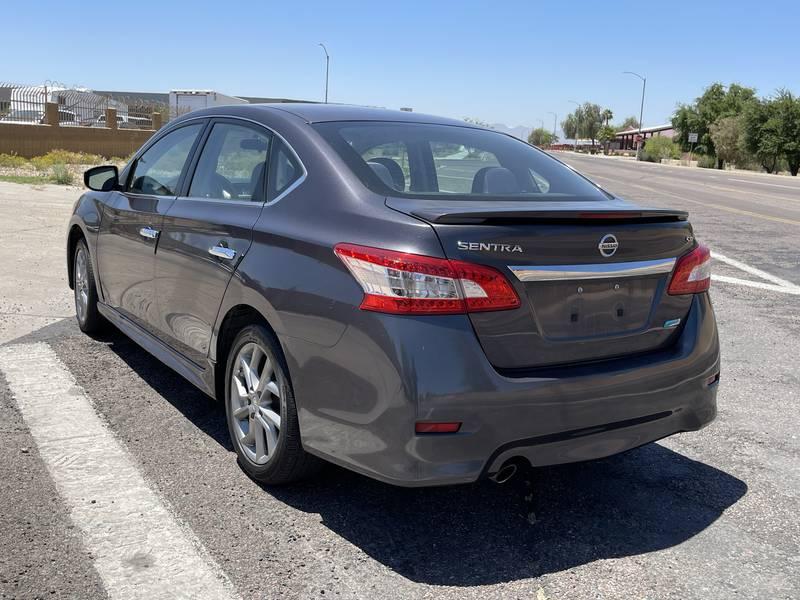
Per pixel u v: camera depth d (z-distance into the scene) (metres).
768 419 4.49
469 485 3.49
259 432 3.31
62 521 2.98
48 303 6.30
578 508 3.33
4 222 10.42
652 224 3.13
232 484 3.37
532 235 2.78
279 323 3.04
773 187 30.75
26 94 25.62
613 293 3.02
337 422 2.86
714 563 2.93
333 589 2.65
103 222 4.84
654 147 86.94
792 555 3.00
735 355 5.77
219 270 3.45
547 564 2.87
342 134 3.43
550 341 2.86
